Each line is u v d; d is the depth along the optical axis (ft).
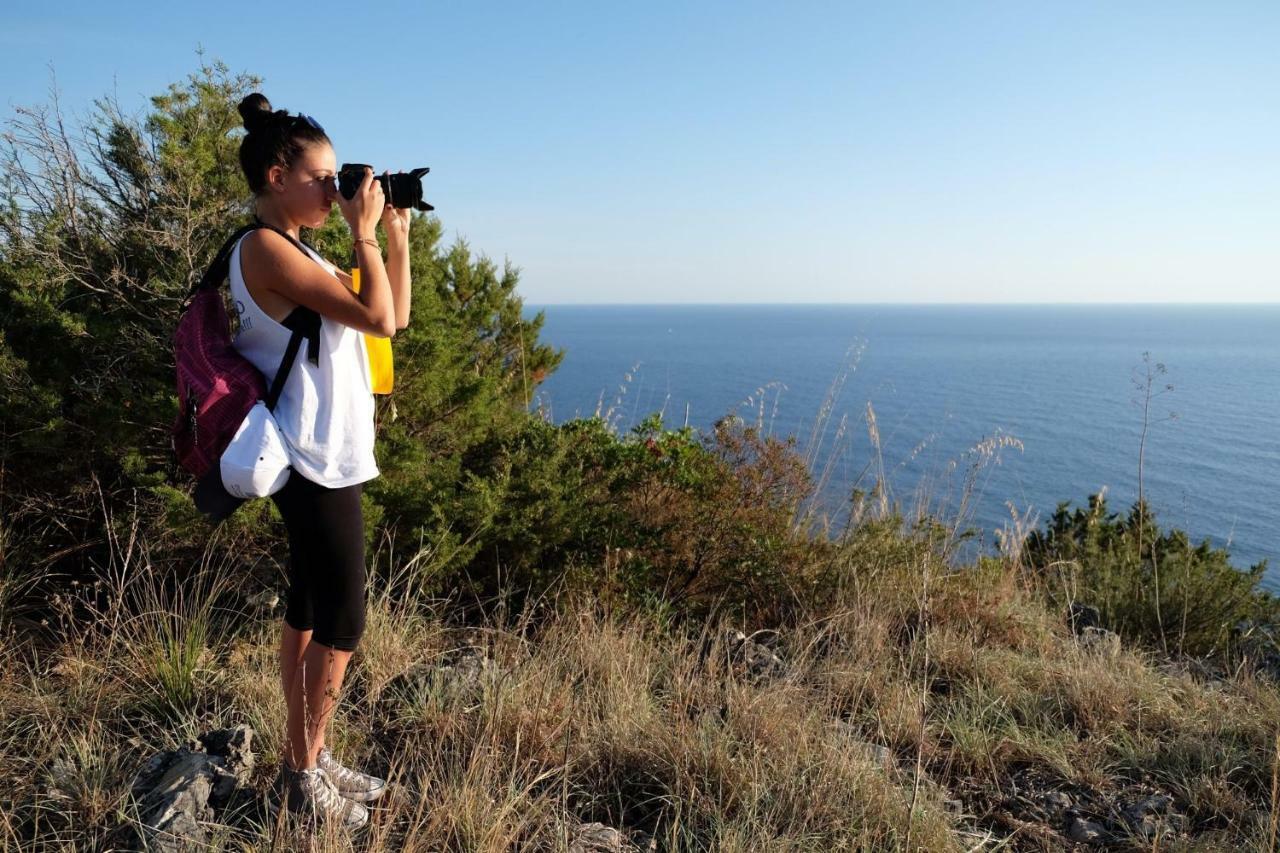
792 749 9.48
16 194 12.89
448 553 12.64
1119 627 18.20
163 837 6.80
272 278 6.39
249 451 6.28
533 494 13.62
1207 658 17.07
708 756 9.01
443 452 14.70
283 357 6.59
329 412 6.66
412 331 13.35
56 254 12.28
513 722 9.44
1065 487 175.01
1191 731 11.18
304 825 7.02
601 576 13.76
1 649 10.06
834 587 15.20
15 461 12.06
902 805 8.48
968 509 19.02
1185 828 8.93
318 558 6.91
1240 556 112.37
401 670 10.77
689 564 15.16
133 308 12.44
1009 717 11.27
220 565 12.28
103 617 10.59
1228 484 191.21
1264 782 9.93
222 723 9.16
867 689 11.81
